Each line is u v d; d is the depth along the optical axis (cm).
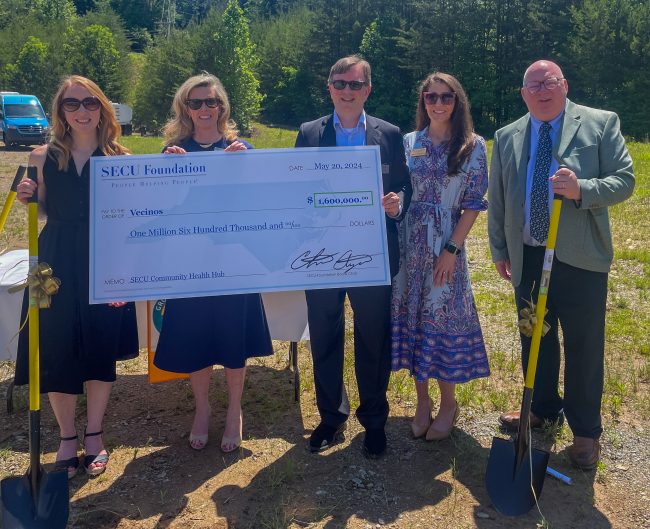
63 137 325
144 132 4909
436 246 340
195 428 365
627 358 477
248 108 4934
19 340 334
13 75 5459
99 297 321
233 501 313
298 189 331
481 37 5128
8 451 360
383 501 312
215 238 328
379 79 5659
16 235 920
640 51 4141
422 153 342
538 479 301
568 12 4738
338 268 333
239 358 345
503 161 346
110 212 322
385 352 348
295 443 368
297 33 6656
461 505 308
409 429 381
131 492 322
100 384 345
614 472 334
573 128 318
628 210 1019
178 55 4912
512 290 659
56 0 8594
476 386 436
